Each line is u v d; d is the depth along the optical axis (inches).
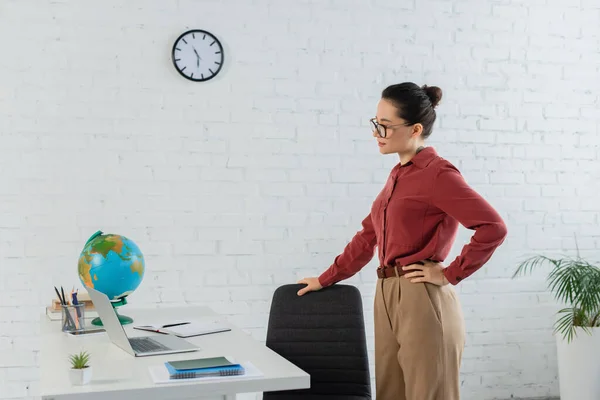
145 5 149.2
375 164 159.6
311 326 107.0
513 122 166.1
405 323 99.0
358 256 111.4
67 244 146.8
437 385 97.7
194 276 152.3
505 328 166.4
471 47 163.8
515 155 166.4
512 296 166.7
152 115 149.9
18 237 144.9
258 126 154.6
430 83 162.1
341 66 157.8
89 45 147.1
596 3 169.6
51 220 146.1
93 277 101.9
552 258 168.6
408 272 100.1
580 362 152.9
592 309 151.0
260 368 78.2
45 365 80.4
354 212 158.9
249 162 154.3
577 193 169.6
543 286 168.1
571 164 169.3
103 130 147.9
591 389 152.3
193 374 73.3
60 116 146.2
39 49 145.2
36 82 145.1
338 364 105.1
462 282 164.4
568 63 168.6
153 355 85.2
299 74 156.0
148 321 110.3
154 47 149.7
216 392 71.9
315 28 156.6
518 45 166.1
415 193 100.4
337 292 108.6
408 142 103.2
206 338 96.3
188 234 151.9
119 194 148.9
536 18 166.7
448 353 98.5
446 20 162.6
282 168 155.7
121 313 118.8
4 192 144.3
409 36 160.7
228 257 153.7
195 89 151.7
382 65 159.5
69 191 146.8
